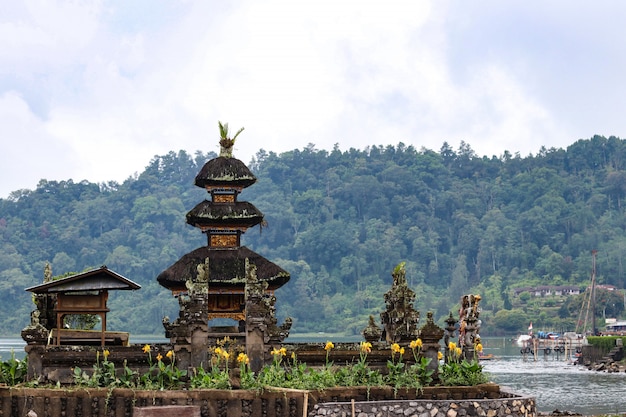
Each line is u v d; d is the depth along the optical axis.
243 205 48.44
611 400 84.50
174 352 40.03
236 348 40.62
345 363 42.25
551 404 80.31
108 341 43.91
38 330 39.53
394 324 43.97
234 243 48.00
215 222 47.72
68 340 43.56
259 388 37.28
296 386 37.91
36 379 39.19
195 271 46.38
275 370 39.38
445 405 37.78
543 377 120.31
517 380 114.62
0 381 39.25
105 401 37.38
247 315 41.06
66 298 41.31
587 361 149.50
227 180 48.16
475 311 45.66
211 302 46.62
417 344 41.38
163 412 36.06
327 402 37.72
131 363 40.12
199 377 38.81
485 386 40.78
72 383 39.47
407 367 42.06
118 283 41.41
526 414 38.59
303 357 41.94
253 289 41.44
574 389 99.06
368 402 37.31
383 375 41.22
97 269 41.00
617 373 129.00
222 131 49.59
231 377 37.94
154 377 39.09
